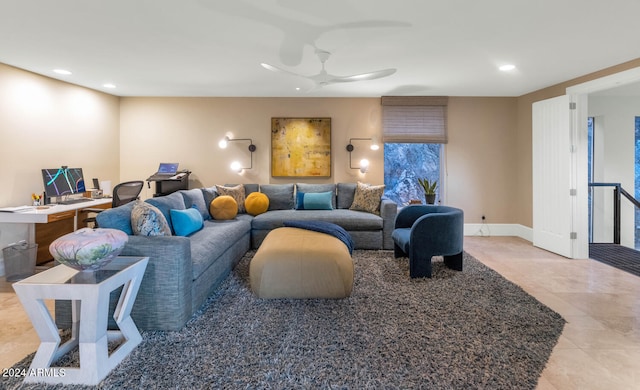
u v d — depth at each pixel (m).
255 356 1.86
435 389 1.60
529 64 3.49
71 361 1.80
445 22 2.50
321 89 4.66
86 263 1.73
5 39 2.80
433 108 5.14
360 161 5.22
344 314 2.38
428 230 3.12
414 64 3.49
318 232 3.30
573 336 2.11
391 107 5.14
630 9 2.30
